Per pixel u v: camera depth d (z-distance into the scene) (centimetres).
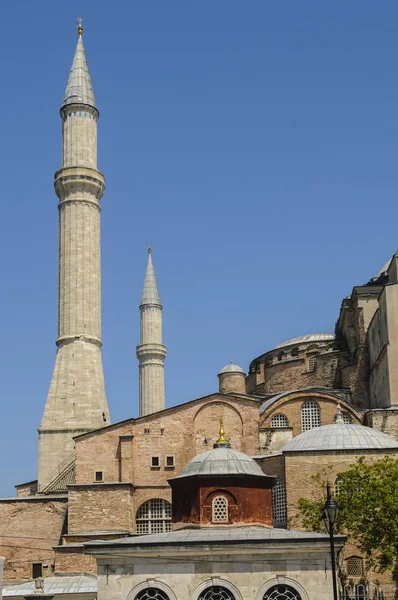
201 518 5075
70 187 9644
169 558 4691
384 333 7869
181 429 7894
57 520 7681
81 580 6431
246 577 4634
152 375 13175
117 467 7781
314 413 8169
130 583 4681
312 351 9612
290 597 4622
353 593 5803
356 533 6188
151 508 7706
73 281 9444
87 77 10175
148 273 13800
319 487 6750
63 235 9600
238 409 7956
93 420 9000
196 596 4628
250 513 5116
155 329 13400
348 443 6875
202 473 5159
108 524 7425
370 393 8688
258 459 7162
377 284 9194
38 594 5659
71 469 8494
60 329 9412
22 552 7625
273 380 9856
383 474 6366
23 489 9669
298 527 6681
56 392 9131
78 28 10506
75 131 9838
